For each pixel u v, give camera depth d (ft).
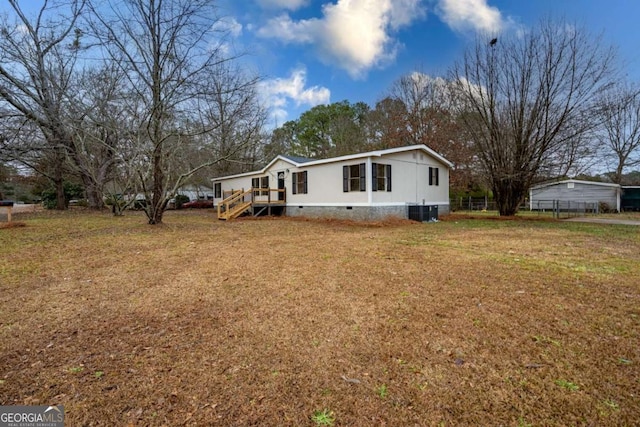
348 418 5.65
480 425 5.43
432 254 18.90
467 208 80.18
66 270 15.79
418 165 46.78
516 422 5.48
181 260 17.94
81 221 39.88
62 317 10.05
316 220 43.68
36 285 13.38
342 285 13.00
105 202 57.57
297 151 104.17
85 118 41.34
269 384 6.61
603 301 10.91
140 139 33.04
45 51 37.88
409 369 7.07
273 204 51.90
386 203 41.75
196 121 35.68
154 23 30.53
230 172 79.20
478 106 50.19
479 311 10.16
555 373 6.84
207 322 9.62
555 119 44.14
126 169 43.88
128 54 30.53
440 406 5.90
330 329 9.05
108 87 38.19
